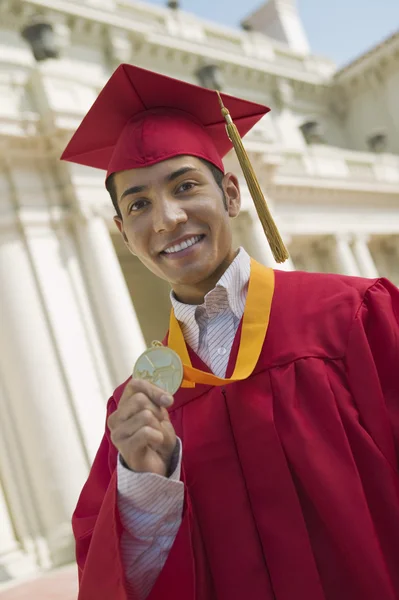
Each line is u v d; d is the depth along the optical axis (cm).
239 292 194
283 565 159
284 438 167
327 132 2422
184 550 166
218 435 175
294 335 180
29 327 1041
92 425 1036
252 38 2211
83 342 1086
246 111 220
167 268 188
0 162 1113
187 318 196
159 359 170
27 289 1064
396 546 159
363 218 1986
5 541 958
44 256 1098
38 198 1128
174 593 165
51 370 1034
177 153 189
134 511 167
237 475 170
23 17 1459
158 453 164
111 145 232
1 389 1026
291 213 1769
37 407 1006
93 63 1617
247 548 164
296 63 2367
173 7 2066
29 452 999
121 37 1672
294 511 161
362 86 2452
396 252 2194
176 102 207
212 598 171
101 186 1184
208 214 186
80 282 1126
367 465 164
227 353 188
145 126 196
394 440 170
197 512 174
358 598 155
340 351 176
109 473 209
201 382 173
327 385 170
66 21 1559
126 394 161
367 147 2452
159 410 161
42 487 984
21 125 1117
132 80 200
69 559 949
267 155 1605
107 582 164
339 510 157
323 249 1923
